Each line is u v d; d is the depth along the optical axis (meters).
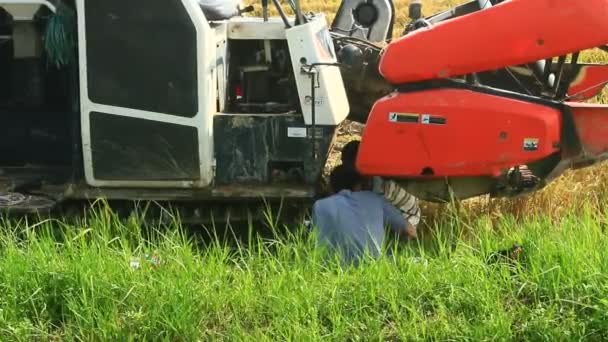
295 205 6.79
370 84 7.62
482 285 5.25
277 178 6.82
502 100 6.51
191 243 6.12
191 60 6.39
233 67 7.20
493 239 6.02
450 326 5.04
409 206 6.72
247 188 6.66
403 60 6.58
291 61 6.65
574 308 5.10
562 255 5.41
